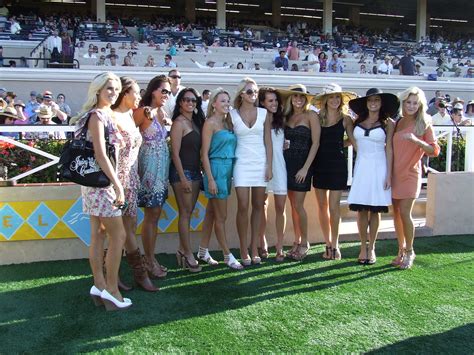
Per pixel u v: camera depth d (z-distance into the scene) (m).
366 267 4.93
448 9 36.94
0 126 5.28
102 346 3.32
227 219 5.59
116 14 34.38
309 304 4.02
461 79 19.17
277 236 5.18
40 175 5.41
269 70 18.30
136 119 4.29
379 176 4.82
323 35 28.88
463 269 4.89
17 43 19.94
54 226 5.08
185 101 4.50
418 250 5.52
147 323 3.66
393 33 35.69
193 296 4.17
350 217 6.54
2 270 4.82
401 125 4.80
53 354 3.22
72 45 18.92
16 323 3.66
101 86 3.59
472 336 3.49
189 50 20.69
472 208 6.26
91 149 3.55
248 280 4.54
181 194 4.65
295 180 4.95
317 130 4.88
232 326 3.62
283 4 35.91
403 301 4.10
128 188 4.00
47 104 9.86
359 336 3.48
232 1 35.06
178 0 34.22
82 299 4.11
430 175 6.19
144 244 4.55
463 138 7.26
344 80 17.17
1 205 4.94
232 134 4.68
